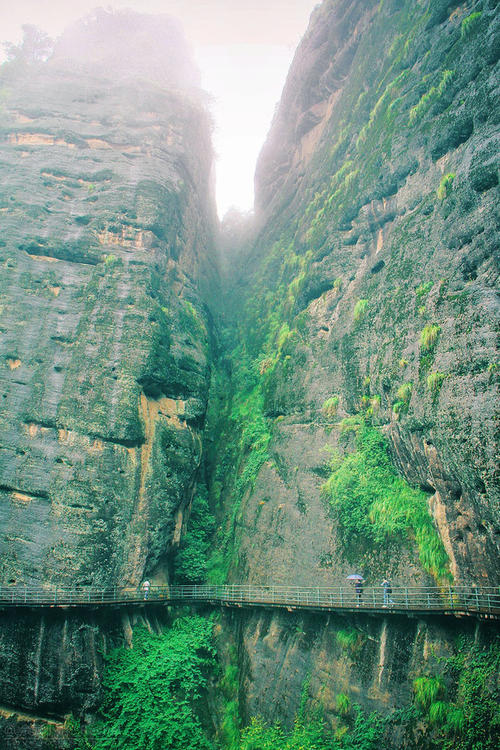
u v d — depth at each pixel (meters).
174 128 49.38
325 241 38.09
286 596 27.44
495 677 19.20
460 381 22.27
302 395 34.03
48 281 35.91
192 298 44.22
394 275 30.00
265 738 24.47
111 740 24.31
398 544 24.95
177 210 45.12
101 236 39.06
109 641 27.16
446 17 34.88
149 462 32.66
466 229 25.16
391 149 34.56
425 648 21.55
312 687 24.42
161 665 26.69
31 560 28.00
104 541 29.28
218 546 34.69
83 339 34.25
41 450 30.59
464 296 23.52
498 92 26.03
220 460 39.09
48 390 32.22
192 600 30.06
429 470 24.22
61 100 46.91
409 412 25.23
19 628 25.17
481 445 20.67
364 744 21.52
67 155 42.75
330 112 53.38
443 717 19.97
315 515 29.06
